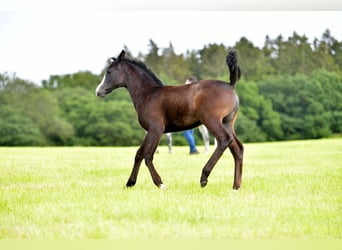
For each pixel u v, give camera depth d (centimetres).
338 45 1977
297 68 2089
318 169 690
